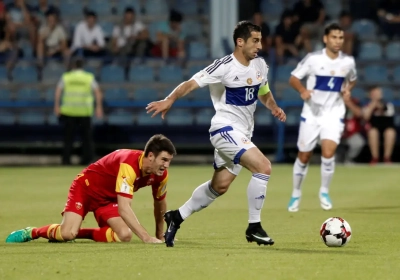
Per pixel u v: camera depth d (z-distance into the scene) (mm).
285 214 31984
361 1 74562
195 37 72812
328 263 18859
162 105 21531
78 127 63688
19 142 63531
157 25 72688
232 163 22344
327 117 33969
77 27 67312
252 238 21625
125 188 21875
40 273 17594
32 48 69000
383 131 60781
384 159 61656
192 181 48156
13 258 19812
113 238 23266
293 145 63875
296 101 63750
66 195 39844
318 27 69188
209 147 63594
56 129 63656
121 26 68312
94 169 23141
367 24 73500
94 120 64938
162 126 63375
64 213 23047
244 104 22578
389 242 23000
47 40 67625
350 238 22109
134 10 73625
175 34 68188
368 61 68000
